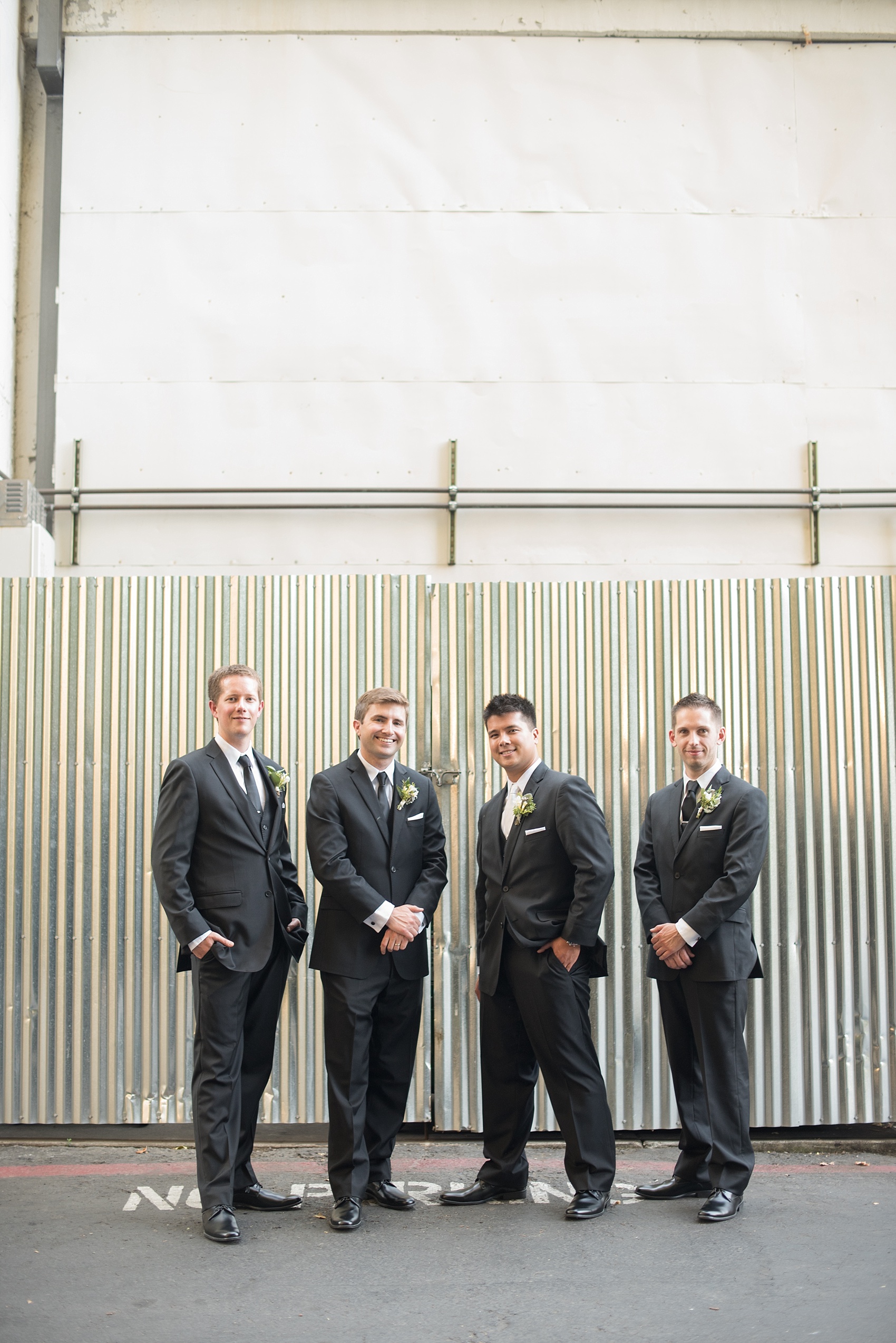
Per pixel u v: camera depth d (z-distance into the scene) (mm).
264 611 5555
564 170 6926
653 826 4629
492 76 6957
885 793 5488
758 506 6773
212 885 4148
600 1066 4898
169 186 6824
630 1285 3514
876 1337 3123
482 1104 4672
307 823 4324
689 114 6992
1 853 5410
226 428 6707
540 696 5531
